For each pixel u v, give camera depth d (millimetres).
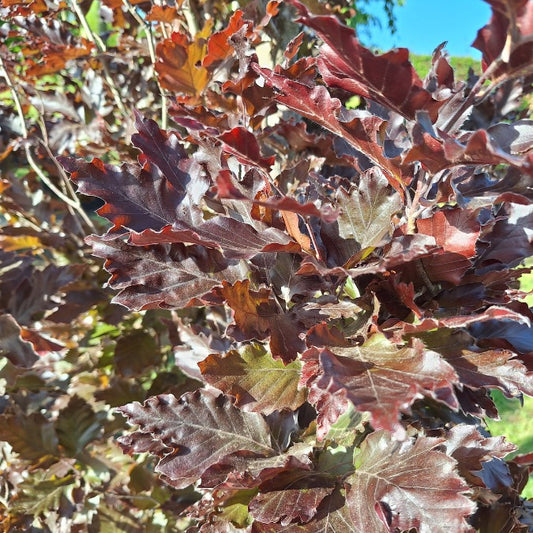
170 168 327
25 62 864
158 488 704
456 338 287
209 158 355
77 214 823
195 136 373
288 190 454
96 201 1059
